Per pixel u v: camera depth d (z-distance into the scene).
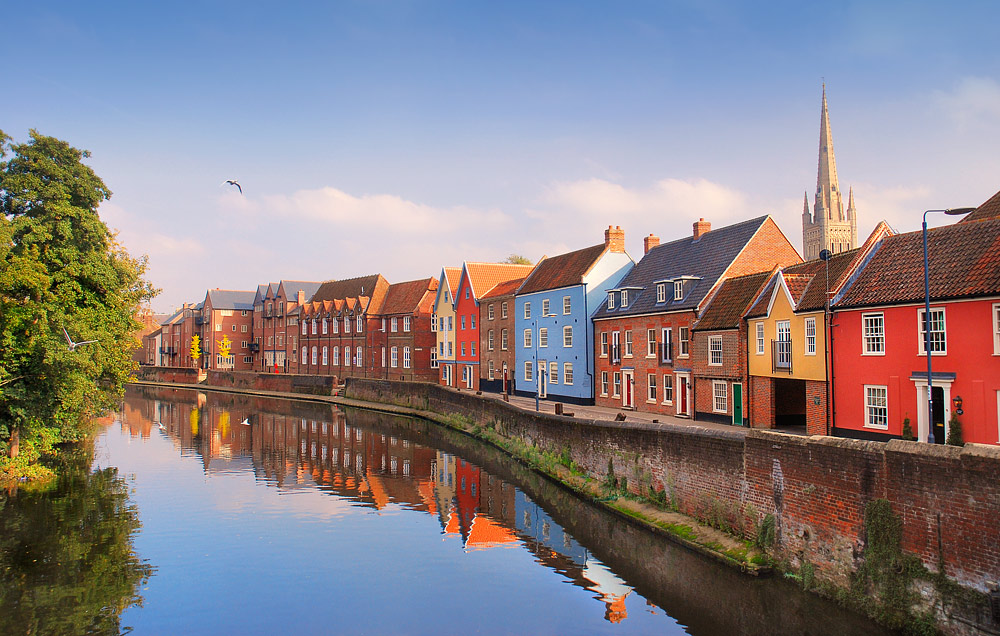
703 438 18.66
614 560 19.08
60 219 29.83
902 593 12.59
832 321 23.70
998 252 19.09
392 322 68.69
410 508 25.06
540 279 47.84
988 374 18.47
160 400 68.38
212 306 99.94
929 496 12.26
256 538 21.53
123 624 15.38
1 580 17.95
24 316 26.91
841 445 14.08
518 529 22.22
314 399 67.00
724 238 35.69
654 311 35.59
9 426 29.88
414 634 14.76
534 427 30.97
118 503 25.81
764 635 14.02
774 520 15.95
